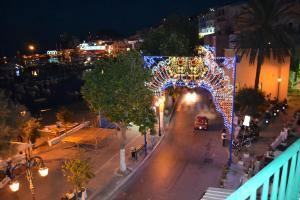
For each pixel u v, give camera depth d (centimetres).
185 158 2436
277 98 3741
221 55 4794
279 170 313
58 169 2258
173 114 3694
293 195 371
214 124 3262
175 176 2148
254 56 3312
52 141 2756
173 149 2630
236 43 3622
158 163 2364
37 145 2753
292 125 2884
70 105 4900
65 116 3172
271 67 3722
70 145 2742
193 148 2631
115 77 2052
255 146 2567
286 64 3669
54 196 1895
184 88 4938
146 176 2161
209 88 2455
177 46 4231
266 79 3766
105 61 2144
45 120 3903
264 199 296
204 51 4084
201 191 1939
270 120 3148
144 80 2152
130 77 2066
